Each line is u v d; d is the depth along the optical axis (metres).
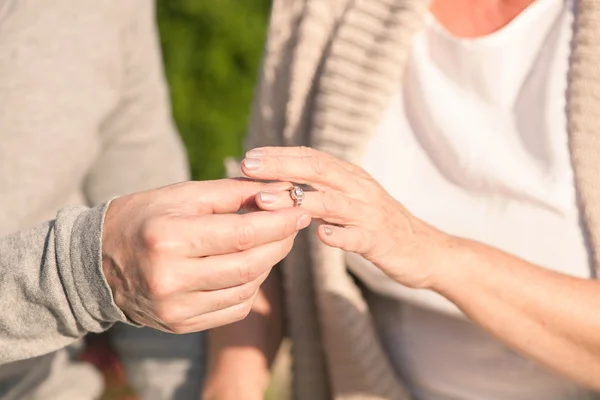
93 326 0.85
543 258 0.96
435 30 1.01
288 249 0.79
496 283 0.90
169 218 0.77
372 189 0.87
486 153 0.97
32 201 1.06
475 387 1.03
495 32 0.98
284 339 1.17
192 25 2.20
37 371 1.17
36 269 0.85
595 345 0.91
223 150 2.22
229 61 2.22
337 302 1.05
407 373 1.08
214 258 0.77
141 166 1.23
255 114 1.13
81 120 1.09
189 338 1.25
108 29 1.12
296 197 0.82
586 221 0.94
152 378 1.25
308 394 1.12
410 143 1.02
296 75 1.06
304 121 1.07
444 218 1.00
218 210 0.81
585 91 0.92
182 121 2.21
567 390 1.00
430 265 0.89
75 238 0.82
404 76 1.03
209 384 1.09
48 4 1.07
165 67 2.20
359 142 1.03
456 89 1.00
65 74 1.07
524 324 0.91
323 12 1.06
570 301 0.90
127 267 0.79
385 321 1.08
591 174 0.93
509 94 0.98
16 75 1.04
